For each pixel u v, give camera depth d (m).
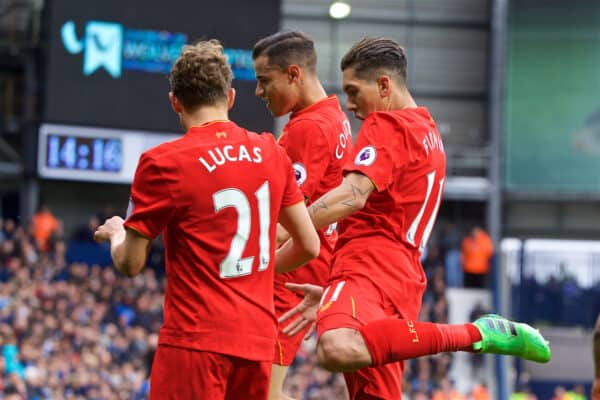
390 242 6.75
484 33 39.97
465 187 38.16
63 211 34.88
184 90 5.94
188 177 5.72
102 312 25.98
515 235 39.25
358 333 6.36
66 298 25.27
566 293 39.00
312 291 6.95
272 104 7.45
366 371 6.75
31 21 33.47
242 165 5.86
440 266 34.59
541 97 38.09
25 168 32.12
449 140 39.66
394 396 6.79
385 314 6.56
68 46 31.70
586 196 37.97
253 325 5.80
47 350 22.45
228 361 5.74
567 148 38.00
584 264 39.44
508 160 38.28
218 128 5.90
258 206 5.88
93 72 31.97
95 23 31.91
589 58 37.84
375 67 6.91
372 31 39.84
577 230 39.16
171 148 5.77
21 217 32.75
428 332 6.30
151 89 32.50
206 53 5.96
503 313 36.69
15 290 24.45
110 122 32.16
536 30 38.09
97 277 27.77
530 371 39.09
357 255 6.72
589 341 39.44
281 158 6.08
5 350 21.23
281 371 7.48
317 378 26.62
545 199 38.34
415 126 6.83
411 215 6.79
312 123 7.29
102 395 21.81
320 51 39.56
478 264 35.19
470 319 34.78
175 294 5.79
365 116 6.99
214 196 5.76
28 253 27.31
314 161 7.27
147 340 25.12
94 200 35.22
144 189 5.72
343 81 7.01
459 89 39.91
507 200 38.53
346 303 6.50
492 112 38.94
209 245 5.73
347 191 6.58
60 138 32.00
